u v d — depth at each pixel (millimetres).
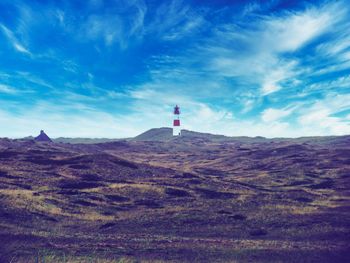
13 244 26672
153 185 60656
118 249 26938
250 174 95750
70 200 47750
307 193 60375
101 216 42281
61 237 30375
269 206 47281
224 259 25062
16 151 88812
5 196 42500
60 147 156375
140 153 180750
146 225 38062
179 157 165125
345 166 93250
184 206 47906
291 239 32281
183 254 26250
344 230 34062
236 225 37781
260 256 25969
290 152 129000
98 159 82625
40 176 64062
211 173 98188
